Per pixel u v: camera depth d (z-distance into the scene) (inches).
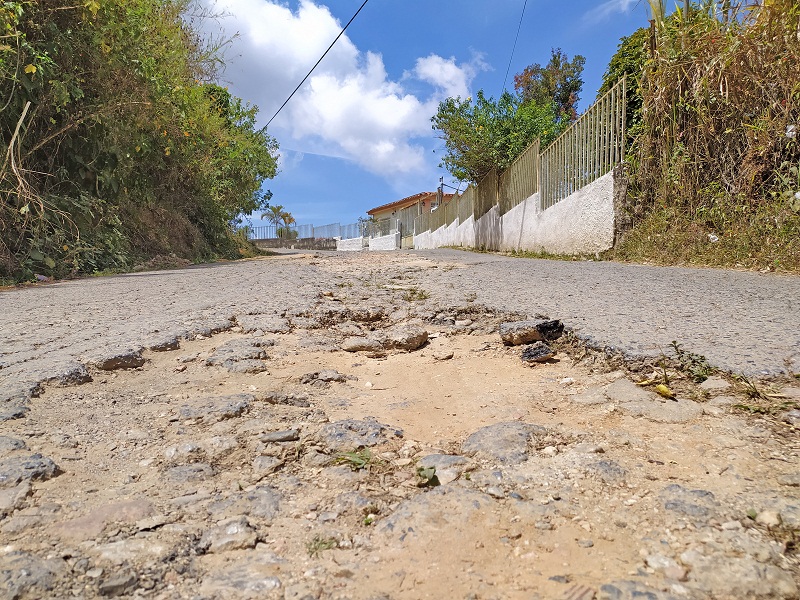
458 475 59.7
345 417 80.7
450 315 151.6
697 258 240.1
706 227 255.8
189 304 164.6
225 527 50.3
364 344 122.3
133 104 322.0
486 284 202.1
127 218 359.3
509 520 50.3
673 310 129.2
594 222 340.8
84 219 301.1
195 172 459.8
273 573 43.8
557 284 187.9
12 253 255.0
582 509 51.5
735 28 247.4
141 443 70.1
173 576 43.4
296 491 58.0
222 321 138.3
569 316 129.1
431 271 272.8
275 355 113.9
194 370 102.7
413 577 43.0
